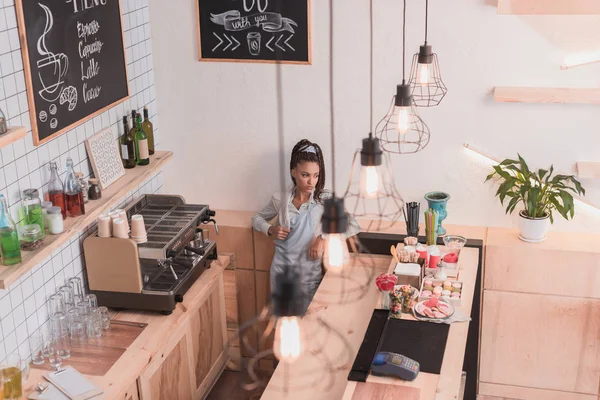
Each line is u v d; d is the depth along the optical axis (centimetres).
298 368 370
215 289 490
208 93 504
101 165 429
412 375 349
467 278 434
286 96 493
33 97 373
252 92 496
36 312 390
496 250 463
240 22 482
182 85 506
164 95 511
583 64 444
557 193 450
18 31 362
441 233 474
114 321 420
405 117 378
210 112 507
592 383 480
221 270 480
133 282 420
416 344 377
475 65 461
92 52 423
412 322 397
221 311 504
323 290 450
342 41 473
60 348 386
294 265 245
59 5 389
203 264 468
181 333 442
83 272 430
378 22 464
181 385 448
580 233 480
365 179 258
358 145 492
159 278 437
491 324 483
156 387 414
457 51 461
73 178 387
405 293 405
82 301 404
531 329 477
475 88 465
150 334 407
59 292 402
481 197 486
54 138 395
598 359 473
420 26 461
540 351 482
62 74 395
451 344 379
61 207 385
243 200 523
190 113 511
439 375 354
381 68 473
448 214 496
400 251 439
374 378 353
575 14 424
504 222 489
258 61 488
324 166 485
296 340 236
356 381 351
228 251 512
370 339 383
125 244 413
